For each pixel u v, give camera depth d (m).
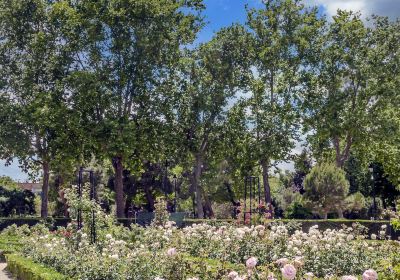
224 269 8.76
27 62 33.31
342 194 34.22
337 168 35.09
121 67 32.66
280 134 34.72
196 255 13.52
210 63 35.69
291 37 35.00
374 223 24.19
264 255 12.16
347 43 36.00
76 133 31.77
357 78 35.53
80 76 31.30
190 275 8.88
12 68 33.62
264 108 35.00
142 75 32.50
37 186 63.00
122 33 32.06
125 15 31.94
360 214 42.81
